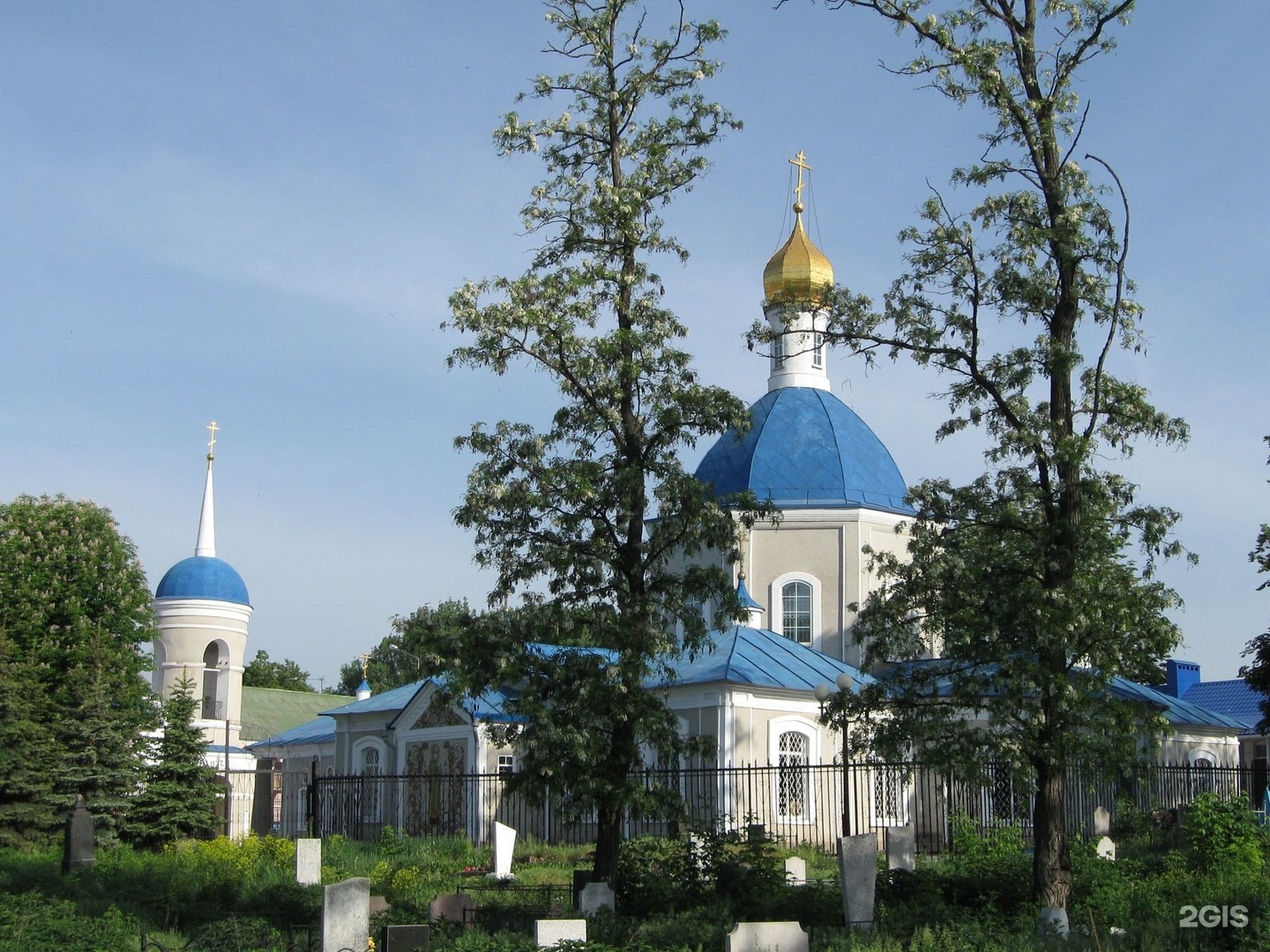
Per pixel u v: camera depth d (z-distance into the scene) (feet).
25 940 54.19
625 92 73.05
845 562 129.29
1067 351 62.75
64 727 118.73
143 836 115.96
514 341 69.05
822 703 81.97
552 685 67.31
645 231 71.67
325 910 51.62
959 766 61.31
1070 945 51.42
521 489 67.56
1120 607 60.75
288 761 170.09
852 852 58.13
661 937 55.21
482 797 121.70
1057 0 65.26
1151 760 102.32
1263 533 102.94
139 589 147.54
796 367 141.38
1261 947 47.60
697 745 69.77
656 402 69.62
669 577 69.62
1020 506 65.67
